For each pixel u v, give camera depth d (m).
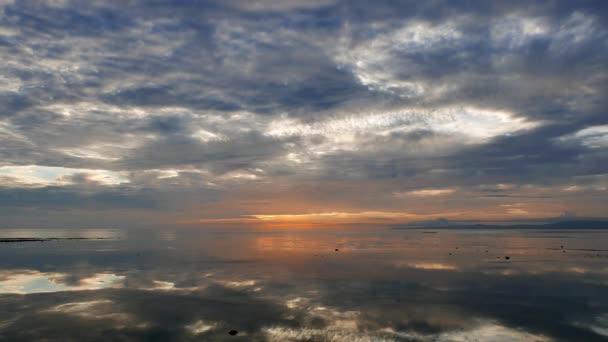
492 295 29.97
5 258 57.69
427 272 41.69
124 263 50.75
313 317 23.83
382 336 20.36
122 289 32.50
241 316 24.11
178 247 81.25
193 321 23.09
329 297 29.30
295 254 63.41
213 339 20.02
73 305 26.88
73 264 49.75
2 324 22.47
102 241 107.88
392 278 37.69
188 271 42.84
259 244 91.62
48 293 30.92
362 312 24.94
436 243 93.00
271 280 36.69
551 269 43.66
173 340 19.89
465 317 23.75
